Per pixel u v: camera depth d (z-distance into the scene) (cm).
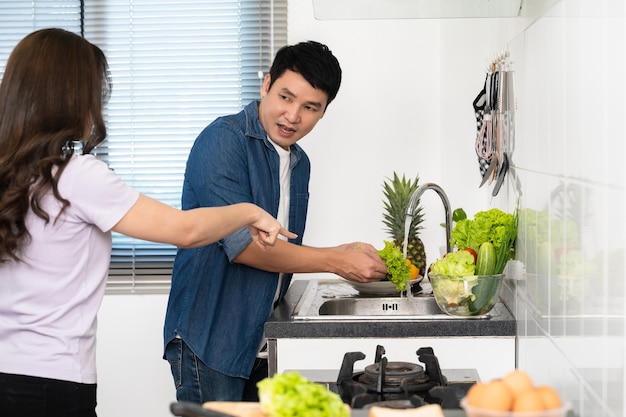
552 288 169
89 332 177
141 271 351
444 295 217
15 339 171
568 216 154
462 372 201
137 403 348
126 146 355
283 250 238
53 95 170
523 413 103
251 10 348
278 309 240
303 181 267
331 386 182
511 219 221
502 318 216
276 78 241
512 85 232
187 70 353
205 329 237
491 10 235
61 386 171
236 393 240
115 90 354
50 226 169
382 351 187
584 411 142
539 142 187
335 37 335
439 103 332
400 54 332
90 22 353
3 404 169
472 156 314
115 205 174
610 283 124
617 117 119
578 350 146
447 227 256
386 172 335
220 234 190
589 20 137
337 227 338
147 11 352
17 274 171
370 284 262
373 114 334
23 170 167
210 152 239
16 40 356
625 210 115
